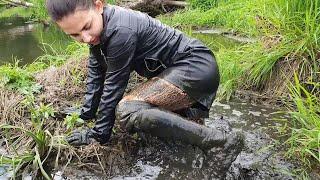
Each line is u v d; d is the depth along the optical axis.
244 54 4.18
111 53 2.46
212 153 2.48
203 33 6.32
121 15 2.49
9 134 2.97
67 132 2.87
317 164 2.63
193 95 2.63
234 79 3.89
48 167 2.61
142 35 2.55
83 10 2.35
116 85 2.53
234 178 2.51
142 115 2.45
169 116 2.46
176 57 2.63
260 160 2.68
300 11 3.98
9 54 5.67
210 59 2.66
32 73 3.93
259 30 4.45
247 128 3.11
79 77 3.76
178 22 7.17
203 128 2.48
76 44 4.97
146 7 8.62
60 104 3.32
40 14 8.50
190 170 2.56
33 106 3.18
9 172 2.59
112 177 2.52
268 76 3.82
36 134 2.66
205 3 8.08
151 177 2.52
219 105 3.53
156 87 2.58
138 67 2.67
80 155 2.64
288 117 3.29
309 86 3.58
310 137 2.71
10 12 9.88
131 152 2.72
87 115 2.93
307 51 3.71
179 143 2.74
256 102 3.60
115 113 2.57
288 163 2.65
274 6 4.28
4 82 3.46
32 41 6.49
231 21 6.43
